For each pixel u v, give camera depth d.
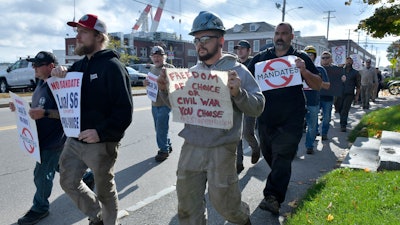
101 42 3.11
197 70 2.53
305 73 3.88
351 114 13.12
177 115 2.69
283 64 3.99
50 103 3.56
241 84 2.68
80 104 2.94
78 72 2.94
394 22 15.29
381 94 27.20
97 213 3.24
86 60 3.17
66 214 3.97
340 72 7.89
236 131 2.68
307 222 3.30
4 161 6.06
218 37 2.68
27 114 3.39
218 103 2.55
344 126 9.33
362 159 5.52
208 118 2.60
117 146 3.15
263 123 4.10
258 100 2.61
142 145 7.52
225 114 2.55
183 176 2.73
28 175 5.34
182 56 67.31
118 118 2.95
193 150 2.70
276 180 3.85
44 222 3.77
